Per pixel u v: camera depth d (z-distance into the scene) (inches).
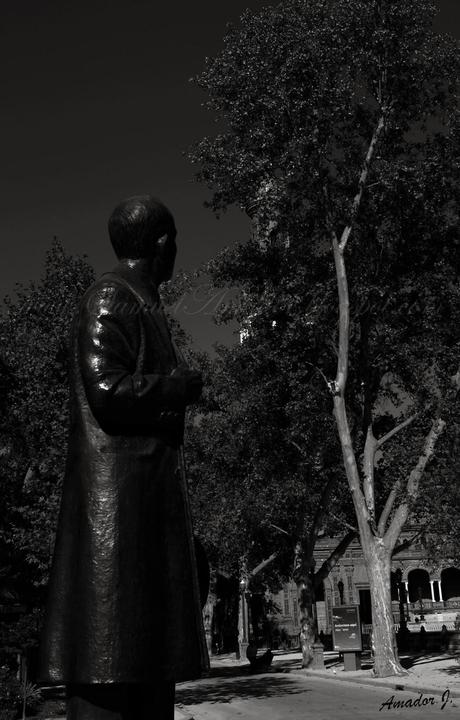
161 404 118.0
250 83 898.7
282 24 916.0
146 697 115.6
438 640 1362.0
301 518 1322.6
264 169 912.3
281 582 2107.5
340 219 974.4
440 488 965.2
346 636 1139.3
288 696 806.5
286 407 1047.0
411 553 3004.4
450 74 917.8
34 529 809.5
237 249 1032.2
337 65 891.4
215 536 1213.1
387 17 893.2
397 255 1053.8
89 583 109.7
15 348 964.0
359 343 1078.4
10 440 948.6
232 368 1122.0
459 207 987.3
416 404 1001.5
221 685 1015.6
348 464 961.5
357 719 556.1
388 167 914.1
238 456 1226.0
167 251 132.7
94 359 116.6
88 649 107.2
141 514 113.7
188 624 113.6
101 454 115.0
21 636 601.6
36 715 578.2
